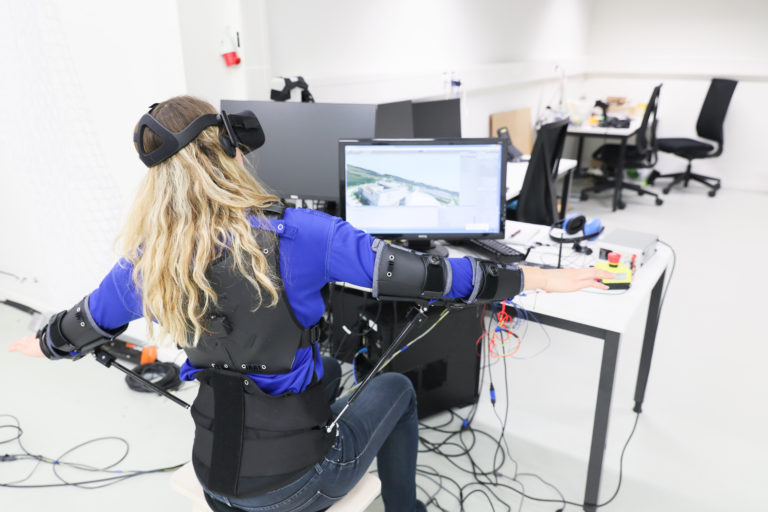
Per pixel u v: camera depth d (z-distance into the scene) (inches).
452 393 86.4
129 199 91.7
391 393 50.1
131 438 80.7
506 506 69.2
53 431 81.9
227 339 38.7
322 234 38.1
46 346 43.8
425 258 40.0
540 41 196.7
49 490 70.9
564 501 70.3
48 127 91.5
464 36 154.6
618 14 231.1
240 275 36.6
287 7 100.7
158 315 37.4
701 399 91.4
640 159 196.1
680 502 70.4
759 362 101.9
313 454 40.2
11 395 90.1
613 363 61.7
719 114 201.9
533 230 87.2
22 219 107.2
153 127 35.6
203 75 86.1
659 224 181.3
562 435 82.7
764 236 169.8
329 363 60.3
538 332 113.2
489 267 41.7
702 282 136.7
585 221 80.5
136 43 83.9
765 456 78.5
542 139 102.6
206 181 35.8
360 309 83.4
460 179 73.4
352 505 45.1
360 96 119.6
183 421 84.7
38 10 85.4
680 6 219.0
